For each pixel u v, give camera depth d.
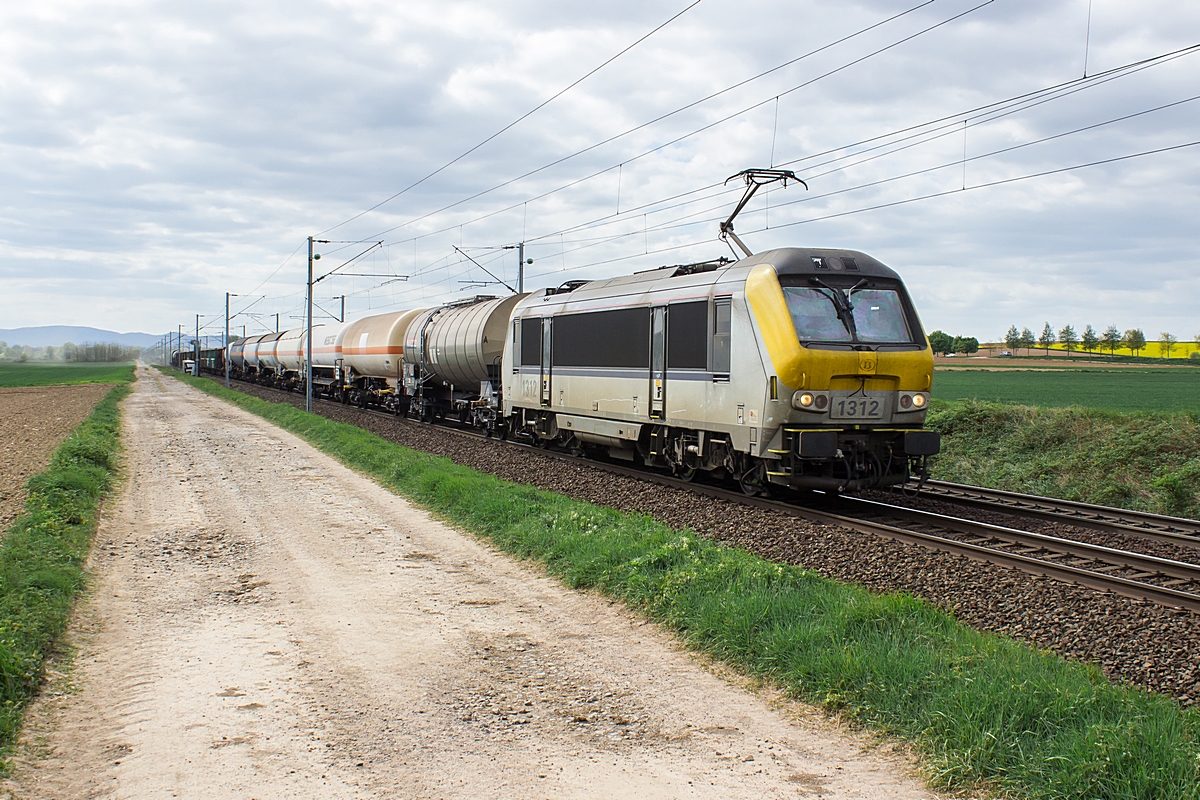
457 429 29.47
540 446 22.20
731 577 8.37
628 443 17.45
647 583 8.69
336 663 7.01
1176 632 7.03
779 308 12.55
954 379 55.00
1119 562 9.90
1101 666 6.43
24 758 5.22
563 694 6.32
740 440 13.31
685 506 13.41
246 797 4.76
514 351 21.89
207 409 41.09
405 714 5.95
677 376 15.01
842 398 12.53
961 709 5.25
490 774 5.03
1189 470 15.28
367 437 23.56
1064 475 17.39
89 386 72.94
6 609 7.43
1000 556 9.87
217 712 5.99
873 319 12.98
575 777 4.98
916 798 4.71
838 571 9.53
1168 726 4.84
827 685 6.05
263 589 9.36
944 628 6.89
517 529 11.55
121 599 8.94
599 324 17.70
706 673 6.74
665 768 5.10
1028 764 4.71
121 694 6.34
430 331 29.47
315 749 5.38
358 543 11.69
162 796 4.77
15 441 27.34
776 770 5.06
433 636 7.72
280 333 60.19
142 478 17.80
